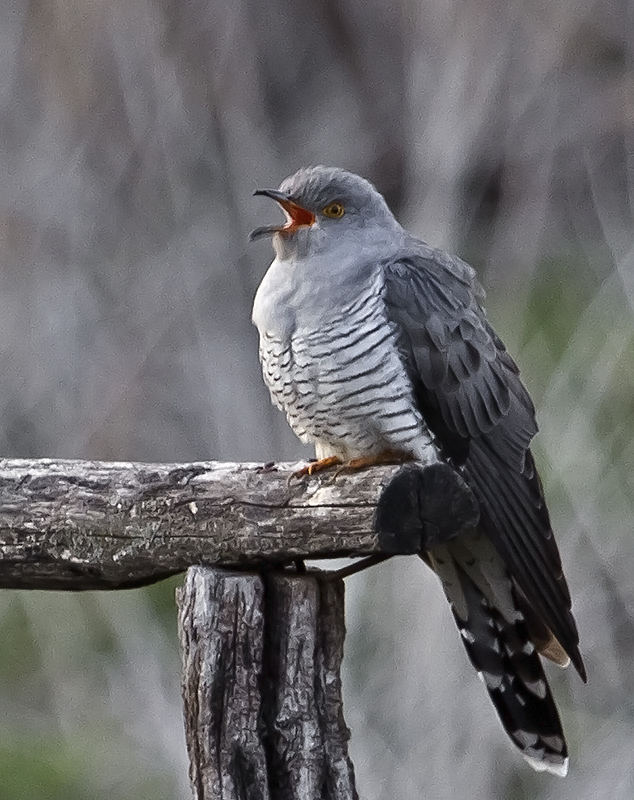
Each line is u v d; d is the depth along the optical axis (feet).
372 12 56.39
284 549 20.54
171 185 51.57
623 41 53.26
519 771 40.34
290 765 20.16
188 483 20.97
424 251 27.20
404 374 25.39
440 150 49.93
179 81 52.24
